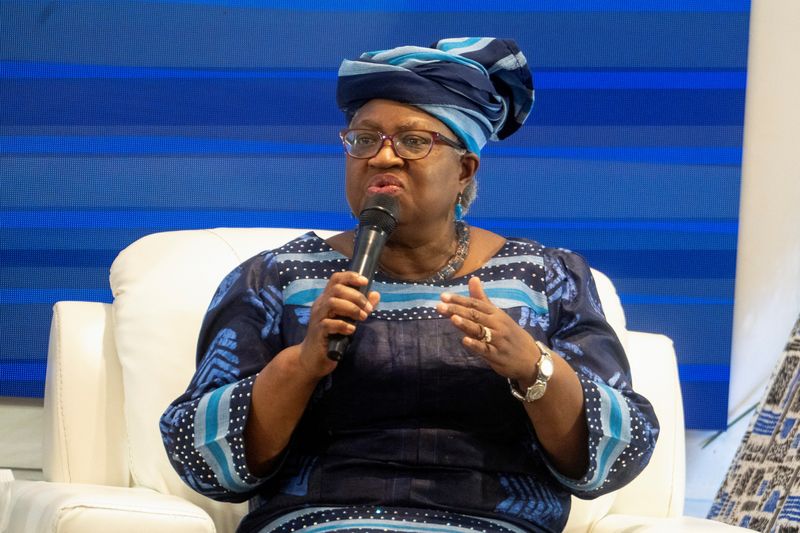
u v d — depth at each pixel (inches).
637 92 333.7
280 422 192.1
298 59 334.0
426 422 198.7
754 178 333.4
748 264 334.0
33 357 332.8
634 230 334.6
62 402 233.0
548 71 334.6
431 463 196.9
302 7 333.7
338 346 177.8
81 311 241.3
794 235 331.9
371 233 186.4
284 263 211.6
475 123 203.9
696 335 333.4
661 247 334.0
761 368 334.0
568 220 335.3
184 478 199.9
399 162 195.0
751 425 307.0
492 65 208.5
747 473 302.0
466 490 195.9
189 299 240.7
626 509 244.4
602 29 333.7
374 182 195.5
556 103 334.6
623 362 212.1
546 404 189.8
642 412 202.2
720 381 333.1
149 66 333.7
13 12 332.2
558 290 212.1
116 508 183.9
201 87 334.0
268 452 195.6
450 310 180.7
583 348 206.1
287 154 335.3
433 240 203.6
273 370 190.2
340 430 200.1
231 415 193.0
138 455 232.7
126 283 243.6
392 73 196.9
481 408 198.5
